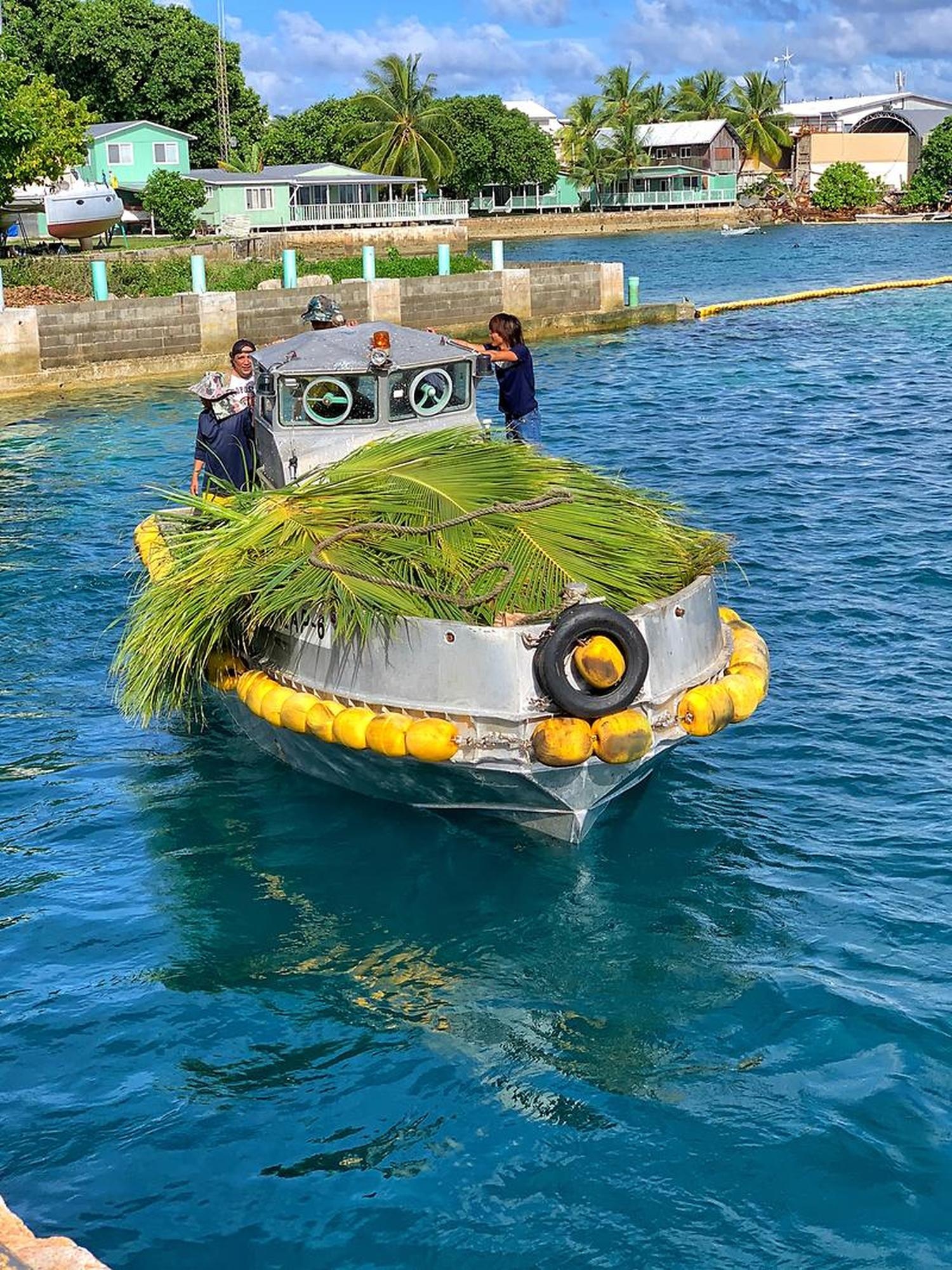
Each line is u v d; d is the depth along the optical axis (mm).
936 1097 5789
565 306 41750
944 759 9125
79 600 13211
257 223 73250
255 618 7945
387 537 8070
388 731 7363
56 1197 5387
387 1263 5055
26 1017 6539
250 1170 5535
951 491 16938
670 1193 5352
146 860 8031
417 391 9695
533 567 7781
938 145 102438
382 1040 6340
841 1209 5227
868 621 11938
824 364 30234
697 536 8711
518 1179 5453
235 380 10750
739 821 8344
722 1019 6398
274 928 7262
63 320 31547
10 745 9797
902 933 7047
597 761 7285
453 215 78812
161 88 81875
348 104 88688
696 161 107688
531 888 7566
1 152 45719
